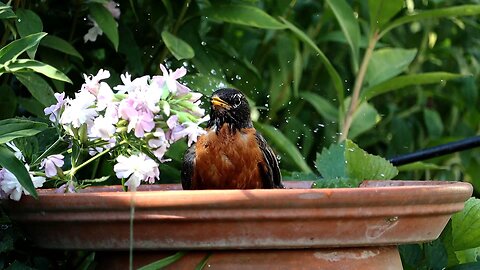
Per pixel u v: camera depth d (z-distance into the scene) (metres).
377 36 8.58
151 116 4.97
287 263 4.93
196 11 7.75
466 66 11.82
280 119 10.55
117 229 4.86
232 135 6.09
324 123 10.88
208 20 9.09
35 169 5.53
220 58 8.84
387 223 4.98
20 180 4.74
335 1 8.39
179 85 5.14
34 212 4.96
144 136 5.05
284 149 8.09
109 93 5.05
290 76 10.27
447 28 12.05
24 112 7.54
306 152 10.38
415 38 11.98
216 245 4.82
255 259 4.92
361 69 8.62
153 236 4.84
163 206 4.74
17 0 6.75
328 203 4.78
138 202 4.75
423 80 8.34
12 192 4.95
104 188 6.04
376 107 12.10
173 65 7.93
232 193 4.71
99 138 5.22
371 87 8.48
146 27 7.92
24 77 6.24
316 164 7.25
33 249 5.84
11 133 4.94
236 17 7.52
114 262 5.08
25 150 5.61
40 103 6.84
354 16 8.45
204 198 4.71
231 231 4.79
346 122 8.55
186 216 4.75
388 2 8.36
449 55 11.95
